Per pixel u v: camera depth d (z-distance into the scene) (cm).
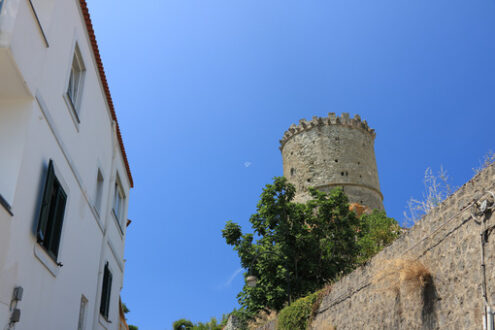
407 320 1009
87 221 1291
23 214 826
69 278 1132
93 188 1361
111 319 1748
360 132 5866
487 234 820
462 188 914
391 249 1135
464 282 860
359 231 2745
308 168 5616
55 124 994
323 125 5775
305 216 2611
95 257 1415
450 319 880
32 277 884
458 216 908
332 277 2411
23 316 849
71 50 1109
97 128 1409
